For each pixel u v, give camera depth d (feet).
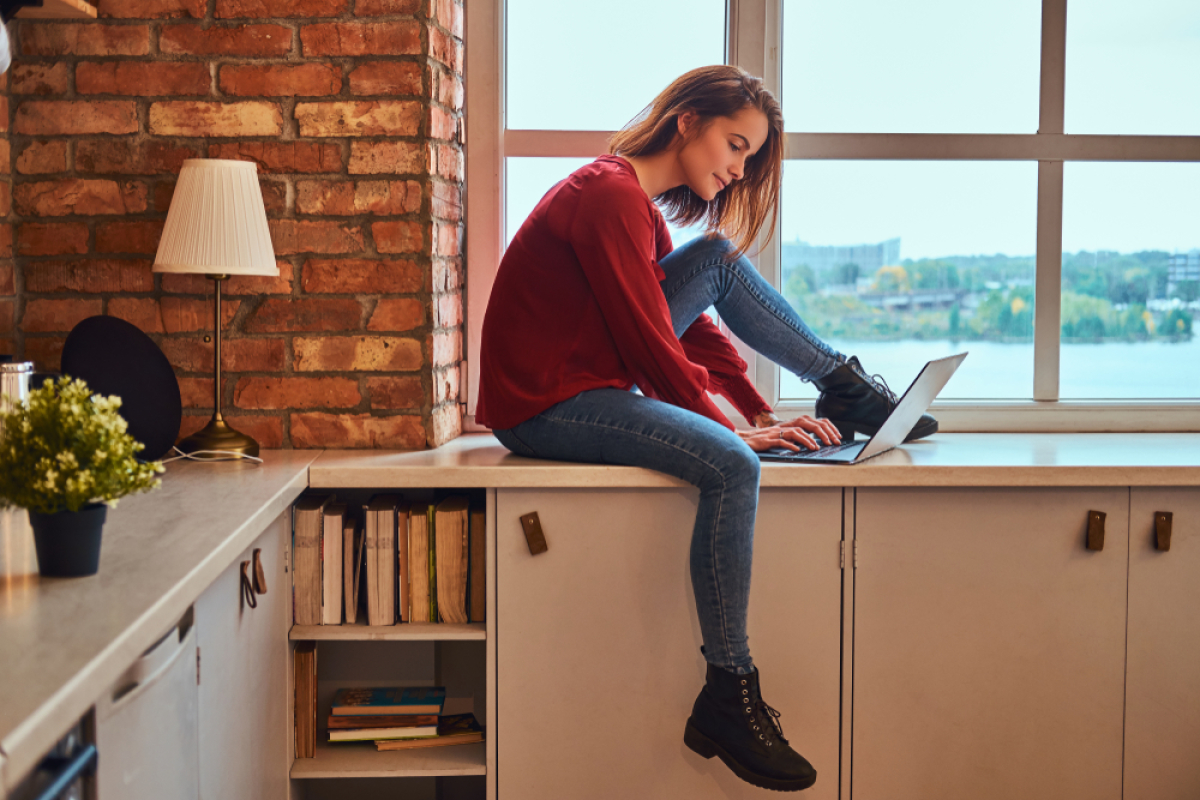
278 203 6.31
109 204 6.24
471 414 7.37
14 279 6.22
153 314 6.31
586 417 5.48
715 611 5.21
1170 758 5.88
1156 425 7.59
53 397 3.19
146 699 3.15
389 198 6.33
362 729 5.94
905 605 5.78
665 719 5.71
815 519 5.72
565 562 5.65
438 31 6.44
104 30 6.18
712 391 6.67
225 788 4.18
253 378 6.38
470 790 6.68
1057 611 5.81
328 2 6.25
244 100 6.26
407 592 5.83
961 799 5.86
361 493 6.67
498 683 5.71
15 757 2.02
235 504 4.47
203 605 3.84
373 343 6.40
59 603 2.92
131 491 3.28
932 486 5.73
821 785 5.83
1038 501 5.76
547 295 5.63
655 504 5.61
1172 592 5.83
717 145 5.77
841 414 6.56
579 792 5.76
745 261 6.28
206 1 6.22
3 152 6.11
